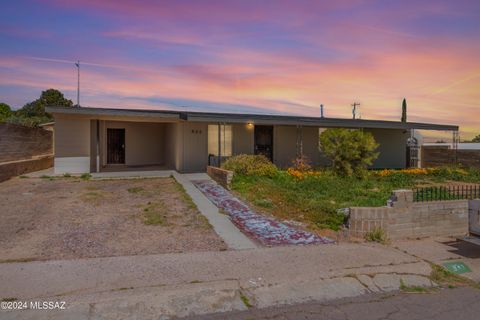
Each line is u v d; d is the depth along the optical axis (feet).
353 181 41.88
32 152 57.62
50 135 66.90
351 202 30.68
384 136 70.18
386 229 21.98
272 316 12.07
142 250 18.26
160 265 15.90
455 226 24.16
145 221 24.36
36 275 14.52
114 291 13.10
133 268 15.46
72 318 11.44
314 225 24.06
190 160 55.06
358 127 59.47
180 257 17.06
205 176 48.29
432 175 52.75
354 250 18.86
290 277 14.90
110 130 65.46
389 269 16.22
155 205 29.81
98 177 48.06
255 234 21.84
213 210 27.94
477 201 20.58
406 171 55.16
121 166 63.57
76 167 51.85
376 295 14.01
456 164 63.26
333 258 17.43
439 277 15.89
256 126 59.98
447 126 64.90
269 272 15.39
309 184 38.55
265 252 18.13
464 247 20.72
